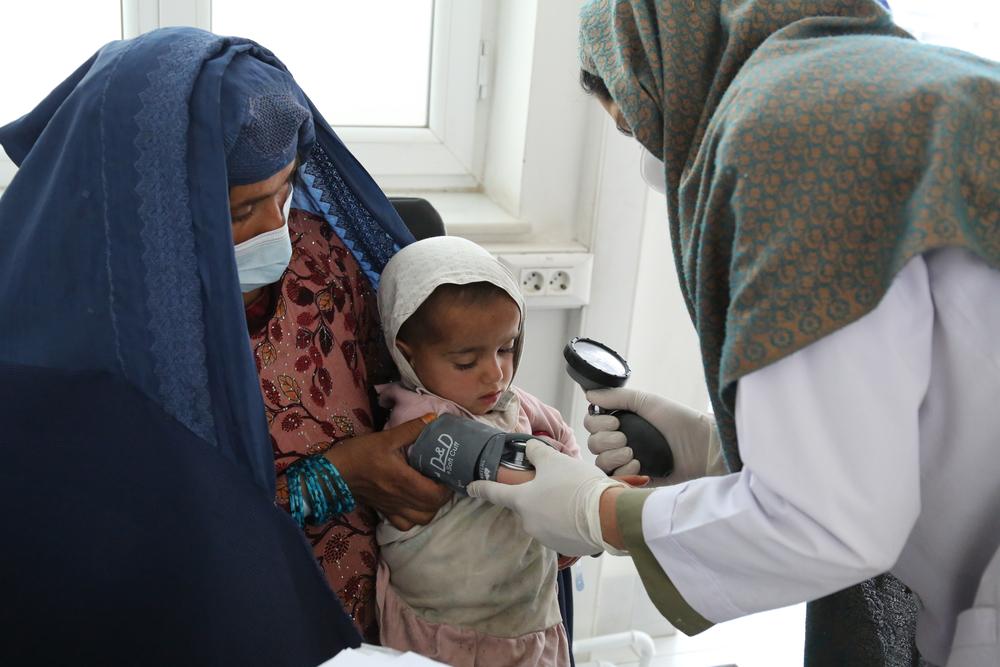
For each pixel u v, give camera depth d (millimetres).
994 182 812
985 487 904
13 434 921
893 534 829
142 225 944
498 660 1219
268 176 1015
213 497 957
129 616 940
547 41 1965
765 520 856
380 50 2125
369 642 1231
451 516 1207
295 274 1199
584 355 1326
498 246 2039
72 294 958
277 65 1106
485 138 2229
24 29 1866
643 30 1010
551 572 1273
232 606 951
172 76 952
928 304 845
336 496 1121
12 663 926
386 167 2182
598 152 2008
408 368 1250
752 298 841
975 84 831
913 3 2332
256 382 982
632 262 2102
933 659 1035
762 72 890
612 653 2387
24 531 921
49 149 975
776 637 2500
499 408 1300
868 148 822
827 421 827
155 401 964
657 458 1255
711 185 894
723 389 865
